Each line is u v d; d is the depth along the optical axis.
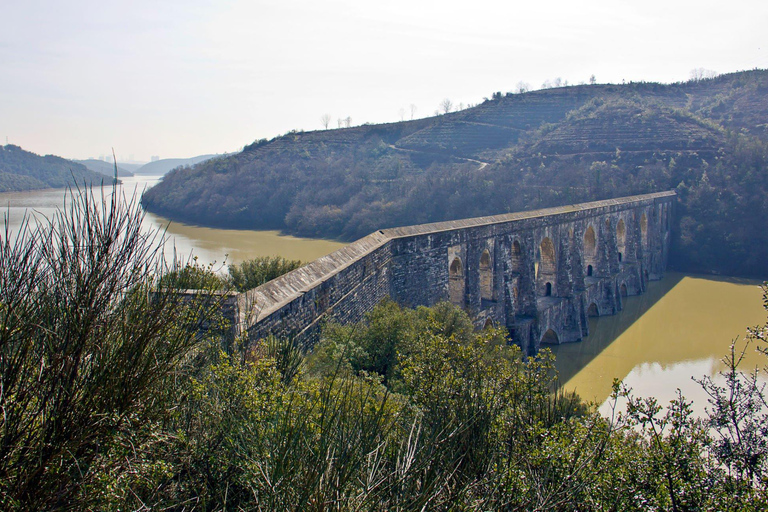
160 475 7.00
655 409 10.22
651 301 60.00
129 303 6.86
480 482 7.73
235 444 7.75
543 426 10.30
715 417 10.66
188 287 10.60
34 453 5.81
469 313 33.06
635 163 95.38
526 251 41.03
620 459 9.66
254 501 7.23
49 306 6.29
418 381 10.86
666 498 9.27
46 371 6.04
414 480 6.84
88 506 5.95
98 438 6.14
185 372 8.70
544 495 8.48
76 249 6.46
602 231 54.53
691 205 82.38
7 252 6.20
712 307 56.41
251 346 12.97
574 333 45.78
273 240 90.44
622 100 127.06
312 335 19.02
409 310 24.06
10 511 5.50
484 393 10.23
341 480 6.29
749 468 9.73
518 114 146.00
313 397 9.46
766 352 11.26
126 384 6.37
